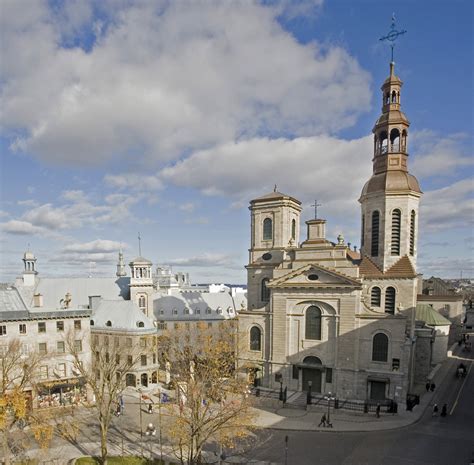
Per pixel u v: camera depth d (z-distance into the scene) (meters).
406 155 51.16
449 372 58.12
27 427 36.66
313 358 47.00
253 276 55.31
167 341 57.19
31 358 37.97
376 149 52.78
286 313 48.41
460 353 73.75
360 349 44.16
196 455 25.66
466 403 43.88
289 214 54.84
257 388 48.56
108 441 34.56
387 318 42.75
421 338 52.25
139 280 75.56
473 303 129.62
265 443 33.91
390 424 37.34
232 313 88.19
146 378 53.81
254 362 49.91
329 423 37.47
